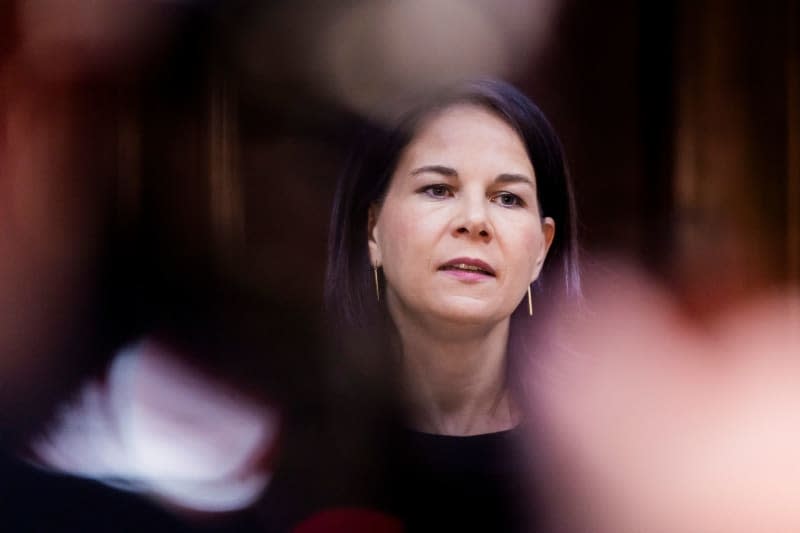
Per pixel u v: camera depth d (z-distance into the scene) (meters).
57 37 5.77
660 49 6.21
